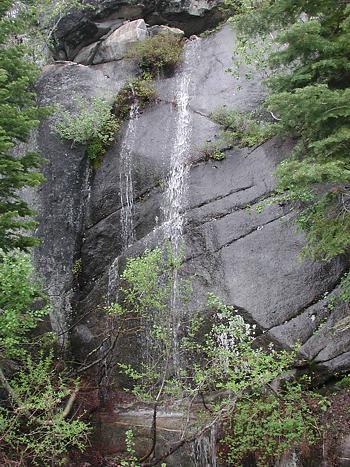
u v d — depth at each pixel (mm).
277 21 8344
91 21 15547
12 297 7188
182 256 9820
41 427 6863
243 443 7008
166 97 13453
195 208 11023
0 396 7918
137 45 14391
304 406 7211
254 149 11359
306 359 8180
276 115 11453
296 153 7898
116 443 8016
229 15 15719
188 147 12023
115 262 11266
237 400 6957
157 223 11539
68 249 12133
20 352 7703
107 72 14461
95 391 9312
